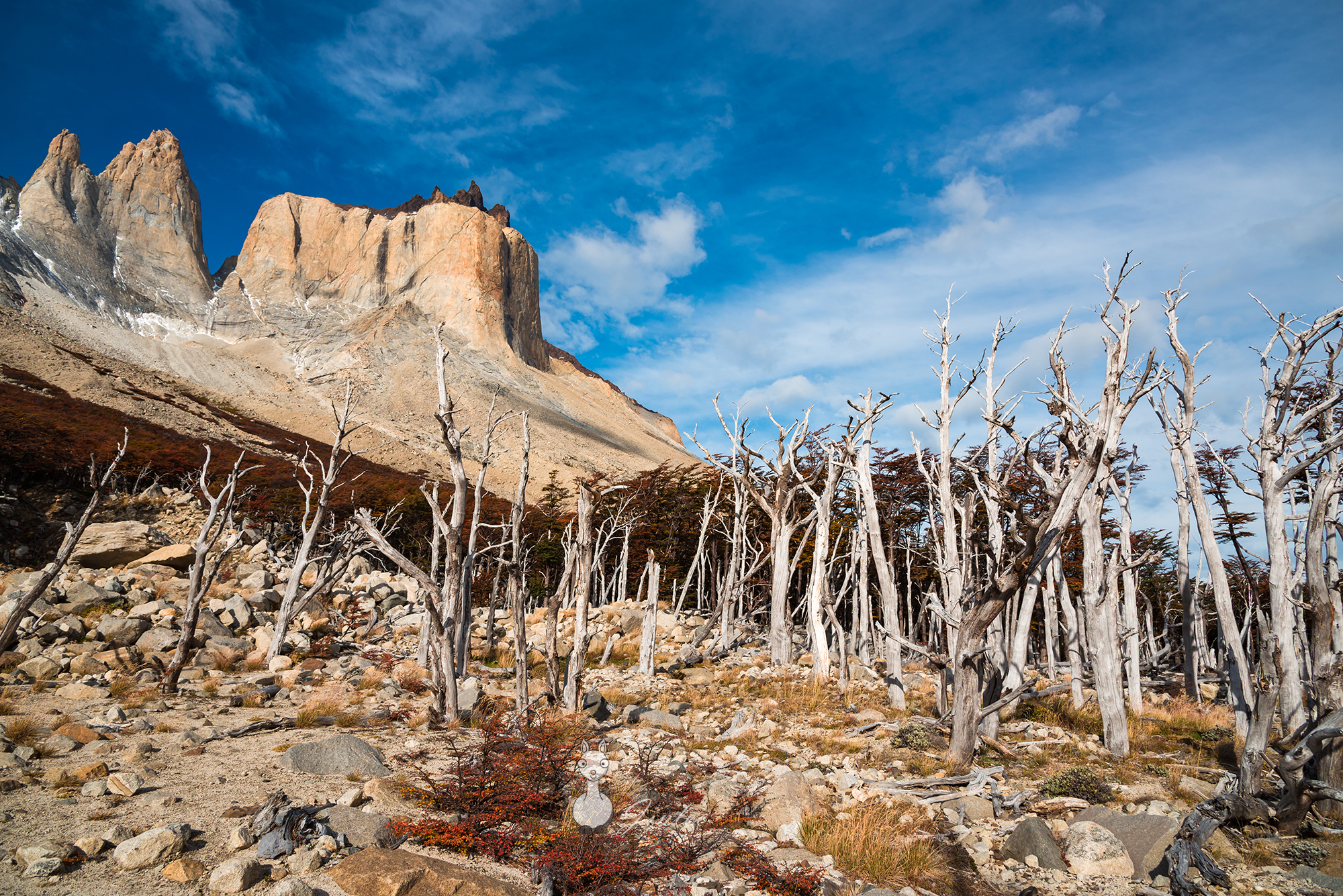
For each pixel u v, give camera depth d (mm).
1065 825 8406
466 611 15141
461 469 12992
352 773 8234
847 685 17297
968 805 9070
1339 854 7352
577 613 13266
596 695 14172
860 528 23234
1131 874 7281
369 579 31250
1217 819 7363
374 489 48188
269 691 13672
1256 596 15250
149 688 13164
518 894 5473
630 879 6121
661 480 42812
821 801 8945
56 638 15477
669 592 44344
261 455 61344
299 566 18125
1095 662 12078
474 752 8312
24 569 26875
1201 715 15180
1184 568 16641
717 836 7277
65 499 34812
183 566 24531
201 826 6043
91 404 62438
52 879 4793
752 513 38062
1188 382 12672
